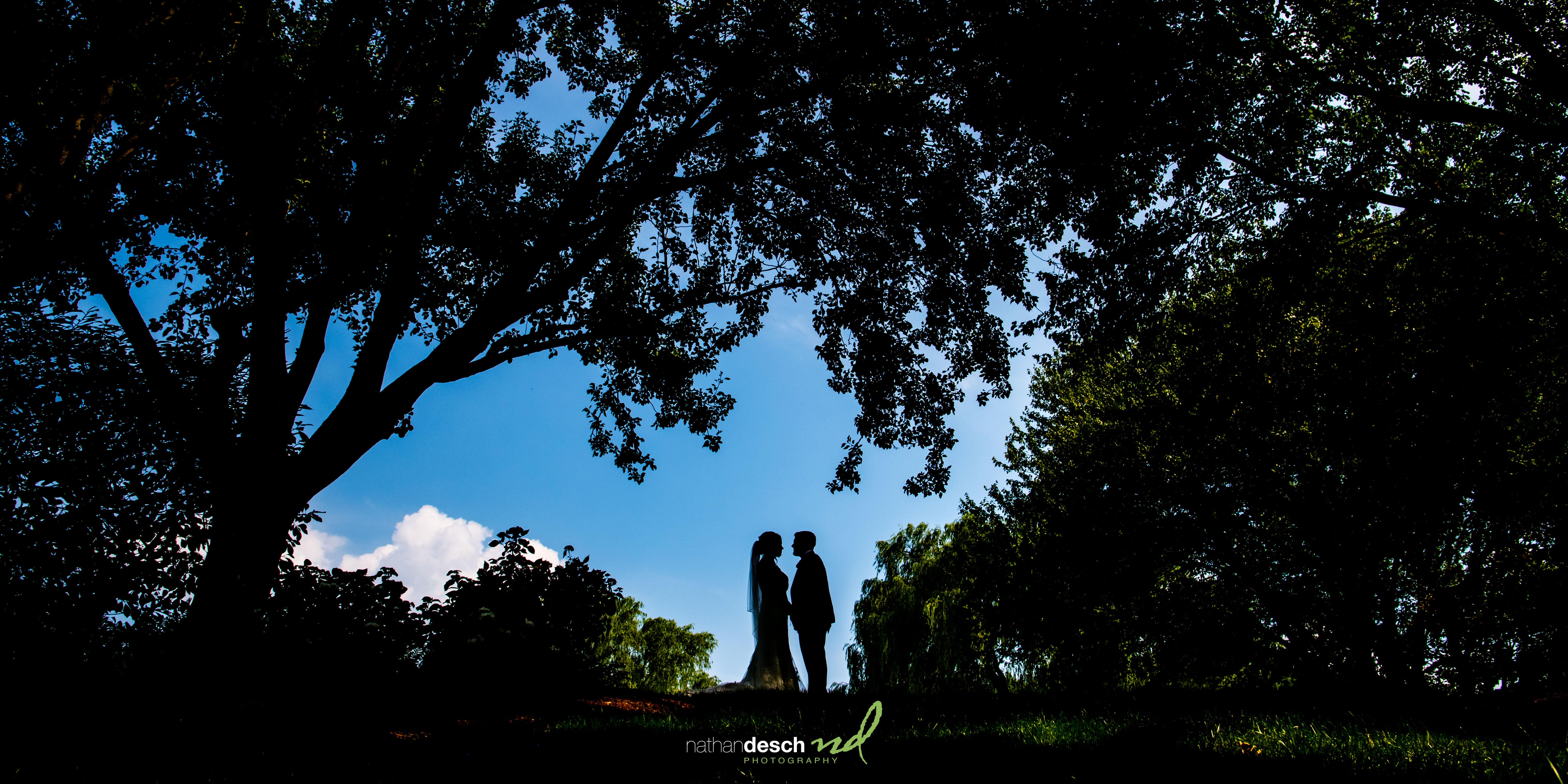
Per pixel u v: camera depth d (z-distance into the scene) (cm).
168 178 967
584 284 1468
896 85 1445
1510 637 1410
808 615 798
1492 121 1180
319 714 657
